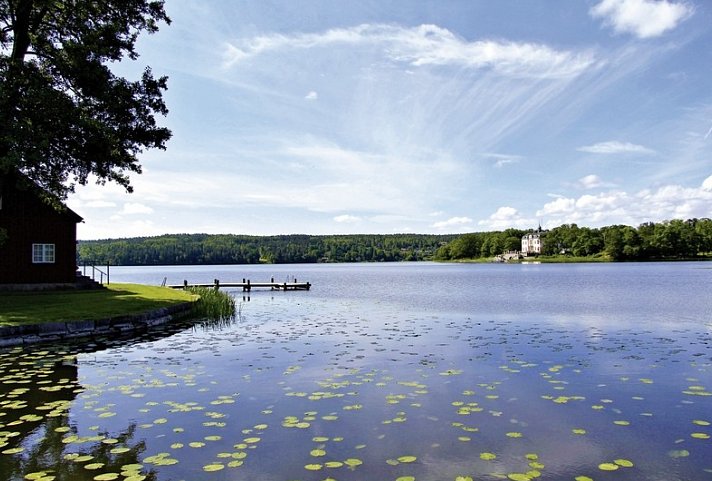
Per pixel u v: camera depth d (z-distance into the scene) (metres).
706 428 6.86
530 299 31.27
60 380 9.55
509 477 5.30
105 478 5.22
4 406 7.80
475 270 104.50
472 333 16.44
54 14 20.62
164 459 5.72
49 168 19.94
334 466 5.55
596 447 6.17
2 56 17.77
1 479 5.19
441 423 7.03
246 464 5.60
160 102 22.25
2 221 25.62
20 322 14.75
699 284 45.28
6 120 16.84
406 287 47.66
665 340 14.84
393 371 10.44
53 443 6.22
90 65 19.27
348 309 26.02
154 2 21.95
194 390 8.80
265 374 10.11
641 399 8.32
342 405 7.88
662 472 5.45
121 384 9.23
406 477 5.27
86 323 15.57
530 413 7.50
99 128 19.05
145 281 69.88
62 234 27.31
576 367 10.88
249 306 28.42
